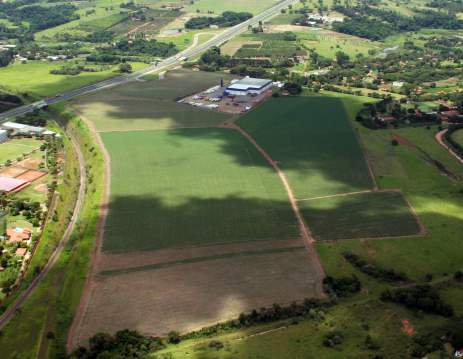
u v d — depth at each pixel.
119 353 142.88
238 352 142.75
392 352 142.75
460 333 147.00
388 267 184.88
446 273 182.88
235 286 173.12
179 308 162.50
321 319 156.88
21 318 161.62
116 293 169.38
